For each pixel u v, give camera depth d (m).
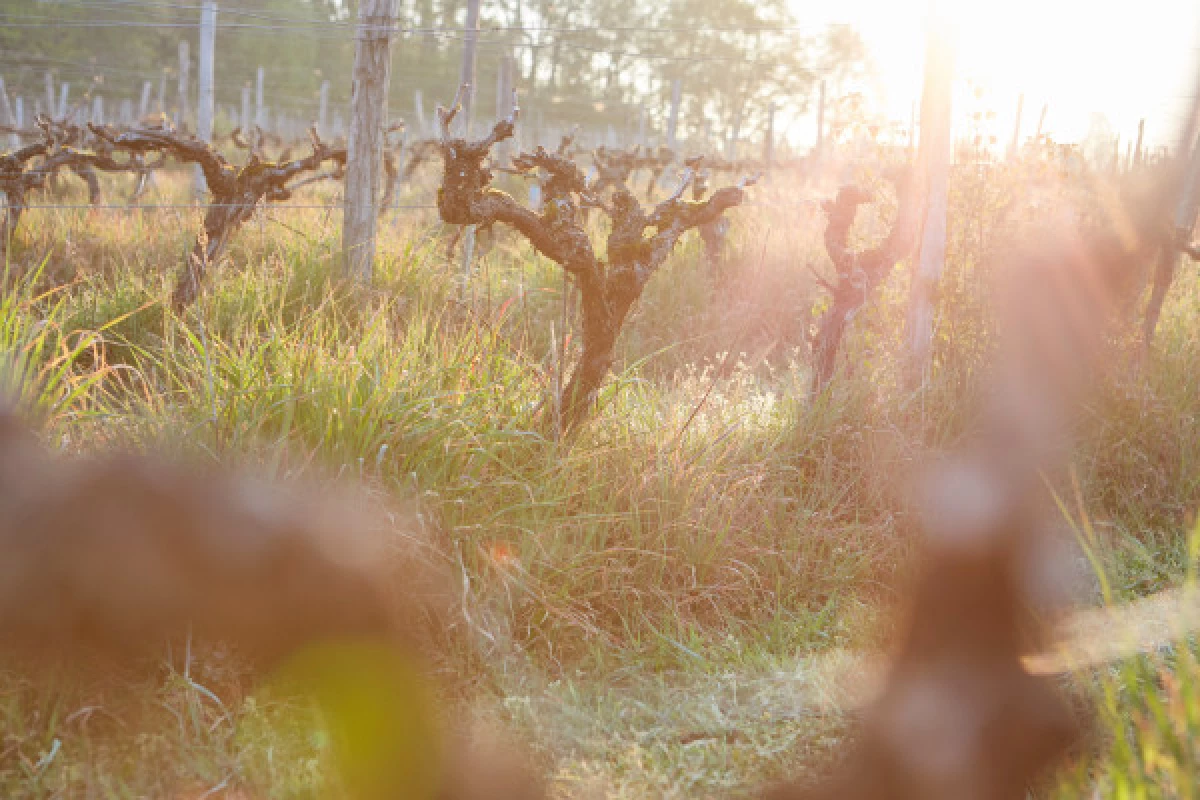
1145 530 5.27
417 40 60.53
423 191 17.97
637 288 4.63
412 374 4.47
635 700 3.52
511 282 8.45
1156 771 2.33
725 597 4.39
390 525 3.59
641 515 4.48
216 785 2.72
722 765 3.00
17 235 9.64
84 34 48.47
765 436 5.40
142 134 7.20
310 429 3.94
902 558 4.57
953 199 6.25
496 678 3.47
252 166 7.57
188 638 2.93
